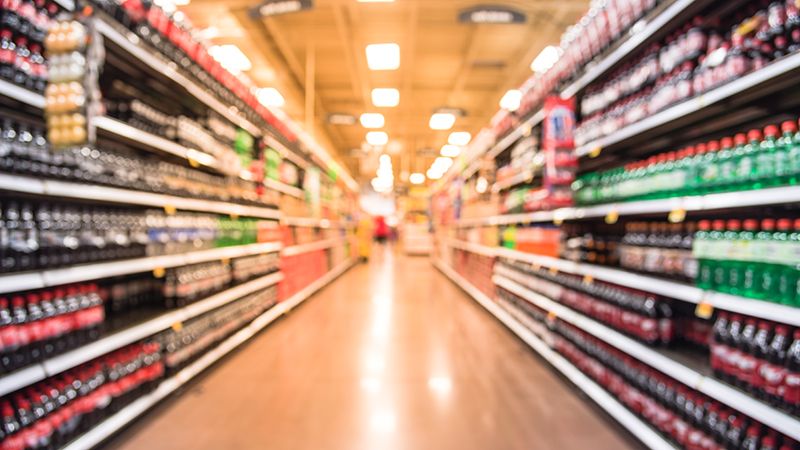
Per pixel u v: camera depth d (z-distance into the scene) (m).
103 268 2.24
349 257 13.11
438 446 2.30
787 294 1.69
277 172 5.66
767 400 1.61
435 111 9.55
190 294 3.09
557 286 3.58
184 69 2.99
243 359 3.73
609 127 2.68
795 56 1.43
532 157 4.16
